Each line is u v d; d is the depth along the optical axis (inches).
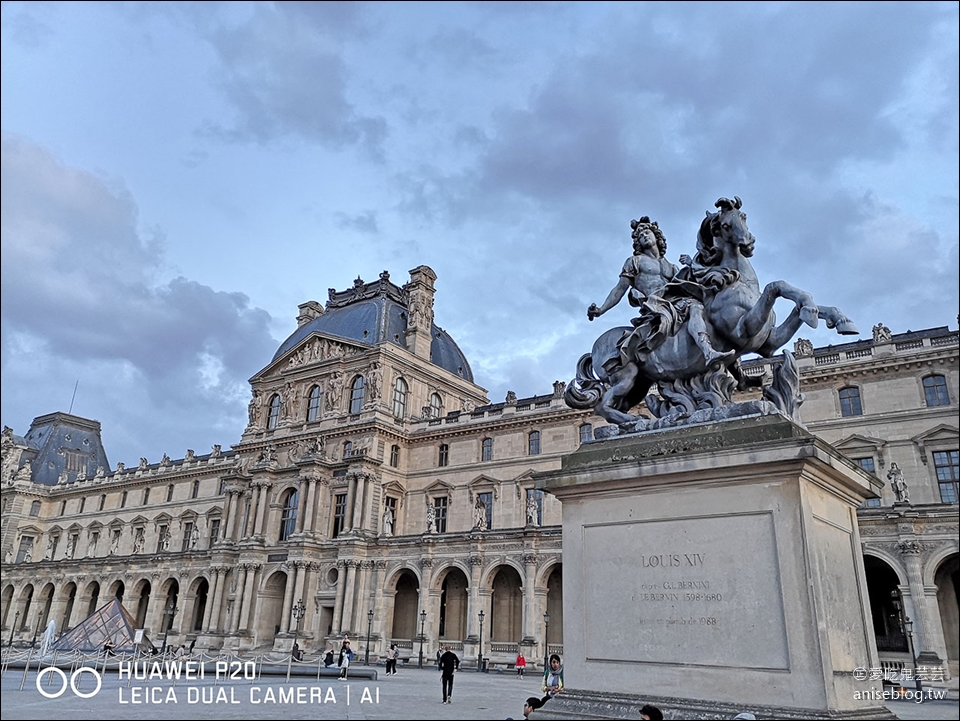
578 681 339.9
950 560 2036.2
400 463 3400.6
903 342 2426.2
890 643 2022.6
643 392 420.5
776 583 302.5
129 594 3799.2
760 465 315.9
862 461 2394.2
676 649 317.4
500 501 3105.3
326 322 3927.2
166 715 800.3
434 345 4003.4
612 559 347.6
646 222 454.3
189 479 4409.5
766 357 387.2
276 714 866.1
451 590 2930.6
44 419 5713.6
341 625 2832.2
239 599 3174.2
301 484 3228.3
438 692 1411.2
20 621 4345.5
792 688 286.0
